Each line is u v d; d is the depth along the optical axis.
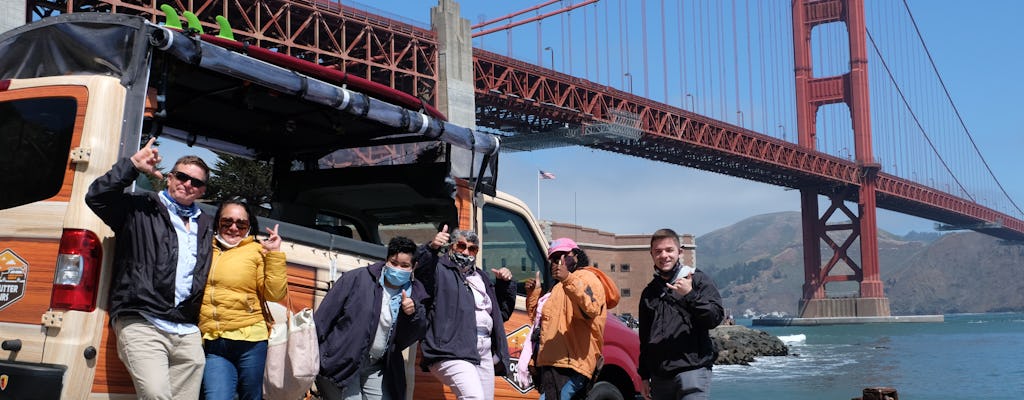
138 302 3.73
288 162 6.25
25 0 36.41
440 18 72.31
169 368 3.83
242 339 4.02
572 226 89.81
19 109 4.08
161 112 4.17
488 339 5.29
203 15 59.56
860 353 48.47
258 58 4.69
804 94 167.88
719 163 123.25
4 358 3.78
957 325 153.62
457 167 5.69
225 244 4.07
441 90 71.31
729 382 25.64
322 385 4.62
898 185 161.50
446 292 5.06
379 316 4.64
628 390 6.52
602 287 5.36
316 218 6.12
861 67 161.50
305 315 4.16
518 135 91.81
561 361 5.36
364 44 70.31
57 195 3.86
